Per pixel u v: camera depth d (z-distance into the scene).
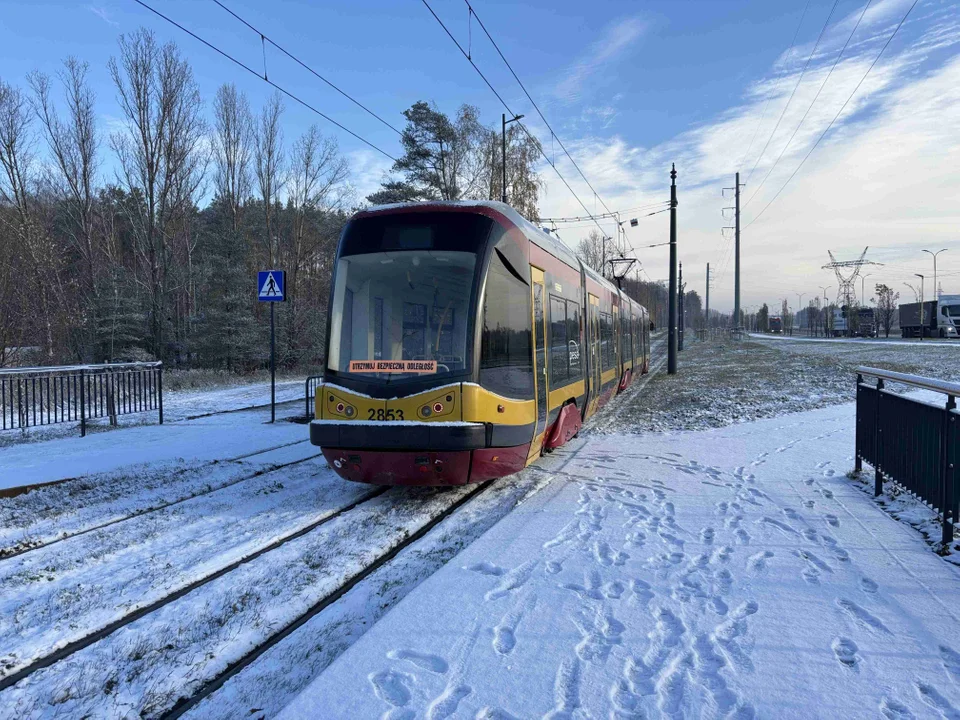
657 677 3.12
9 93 28.11
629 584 4.32
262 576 4.84
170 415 15.11
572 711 2.84
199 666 3.57
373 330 6.66
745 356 34.56
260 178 39.47
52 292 28.42
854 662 3.23
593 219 31.50
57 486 7.29
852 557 4.75
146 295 31.48
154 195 32.06
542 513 6.25
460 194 41.81
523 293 7.34
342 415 6.48
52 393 11.33
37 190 32.44
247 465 8.80
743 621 3.72
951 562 4.62
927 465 5.41
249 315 32.06
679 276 52.59
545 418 7.88
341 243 7.11
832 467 8.05
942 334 55.06
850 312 75.56
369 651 3.39
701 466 8.34
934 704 2.86
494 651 3.40
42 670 3.51
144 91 31.42
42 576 4.80
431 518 6.47
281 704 3.23
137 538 5.70
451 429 6.12
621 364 17.08
